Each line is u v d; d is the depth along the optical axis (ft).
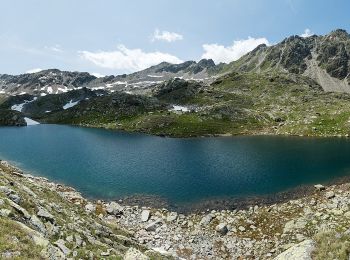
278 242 131.95
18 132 492.95
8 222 69.92
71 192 185.78
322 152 325.62
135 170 253.03
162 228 148.97
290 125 504.02
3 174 112.47
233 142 399.24
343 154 314.14
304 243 77.41
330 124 482.69
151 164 272.92
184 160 289.74
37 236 71.72
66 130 526.57
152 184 217.56
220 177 233.96
